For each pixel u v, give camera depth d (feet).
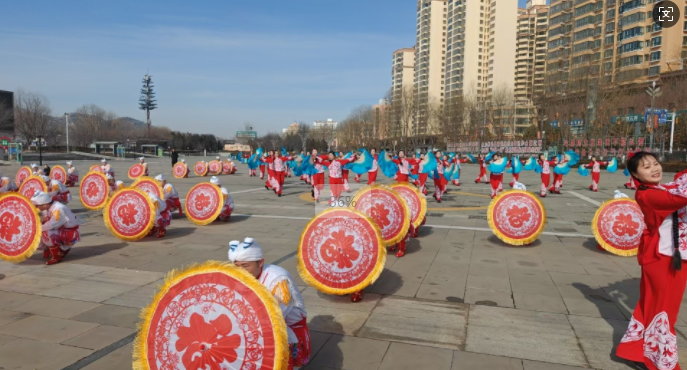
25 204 21.70
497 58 302.04
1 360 12.45
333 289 16.72
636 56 186.91
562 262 23.40
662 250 11.48
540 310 16.44
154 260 23.48
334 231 16.75
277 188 54.80
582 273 21.36
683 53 155.43
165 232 30.22
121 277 20.44
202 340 9.25
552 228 33.32
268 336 9.04
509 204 26.68
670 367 11.31
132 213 27.48
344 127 342.03
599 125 149.59
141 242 27.89
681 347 13.26
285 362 9.01
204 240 28.53
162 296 9.64
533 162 56.24
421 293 18.37
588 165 62.95
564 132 169.17
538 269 22.03
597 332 14.51
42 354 12.84
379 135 323.37
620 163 126.62
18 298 17.58
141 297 17.74
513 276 20.80
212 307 9.30
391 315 15.94
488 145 189.98
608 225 24.90
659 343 11.45
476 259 23.97
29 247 21.56
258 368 9.01
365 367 12.17
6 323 15.08
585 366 12.23
